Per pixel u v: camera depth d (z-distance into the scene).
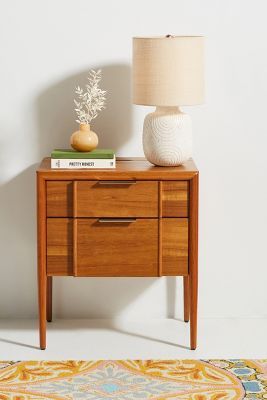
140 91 3.36
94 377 3.18
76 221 3.38
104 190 3.36
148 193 3.36
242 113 3.73
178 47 3.29
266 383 3.14
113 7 3.65
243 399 3.00
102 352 3.43
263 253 3.82
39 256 3.40
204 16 3.66
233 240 3.82
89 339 3.59
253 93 3.72
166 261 3.41
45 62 3.69
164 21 3.66
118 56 3.68
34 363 3.31
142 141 3.60
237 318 3.84
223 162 3.77
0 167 3.76
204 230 3.82
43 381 3.15
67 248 3.40
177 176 3.34
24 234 3.81
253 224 3.81
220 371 3.24
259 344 3.53
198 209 3.52
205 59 3.68
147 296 3.83
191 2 3.65
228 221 3.81
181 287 3.83
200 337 3.60
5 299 3.83
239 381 3.15
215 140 3.75
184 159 3.44
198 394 3.04
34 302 3.84
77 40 3.67
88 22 3.66
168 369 3.26
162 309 3.84
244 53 3.69
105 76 3.69
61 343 3.54
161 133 3.40
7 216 3.80
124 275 3.42
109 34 3.67
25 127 3.73
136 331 3.69
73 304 3.83
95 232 3.39
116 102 3.71
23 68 3.69
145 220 3.38
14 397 3.02
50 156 3.75
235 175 3.78
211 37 3.67
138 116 3.72
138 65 3.35
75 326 3.75
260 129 3.74
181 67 3.30
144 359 3.36
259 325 3.76
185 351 3.45
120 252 3.40
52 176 3.34
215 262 3.82
